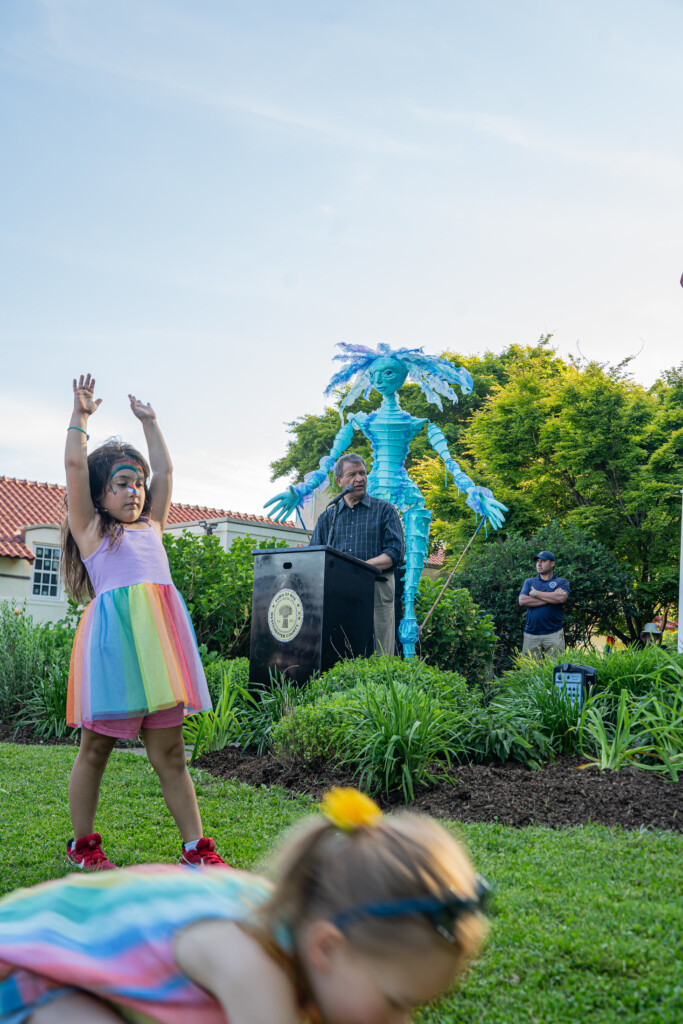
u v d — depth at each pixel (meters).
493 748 5.58
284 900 1.28
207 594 9.41
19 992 1.50
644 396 22.42
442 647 10.31
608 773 5.15
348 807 1.26
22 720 7.99
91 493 3.77
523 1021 2.28
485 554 16.95
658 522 20.05
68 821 4.31
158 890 1.52
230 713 6.44
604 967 2.56
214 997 1.38
